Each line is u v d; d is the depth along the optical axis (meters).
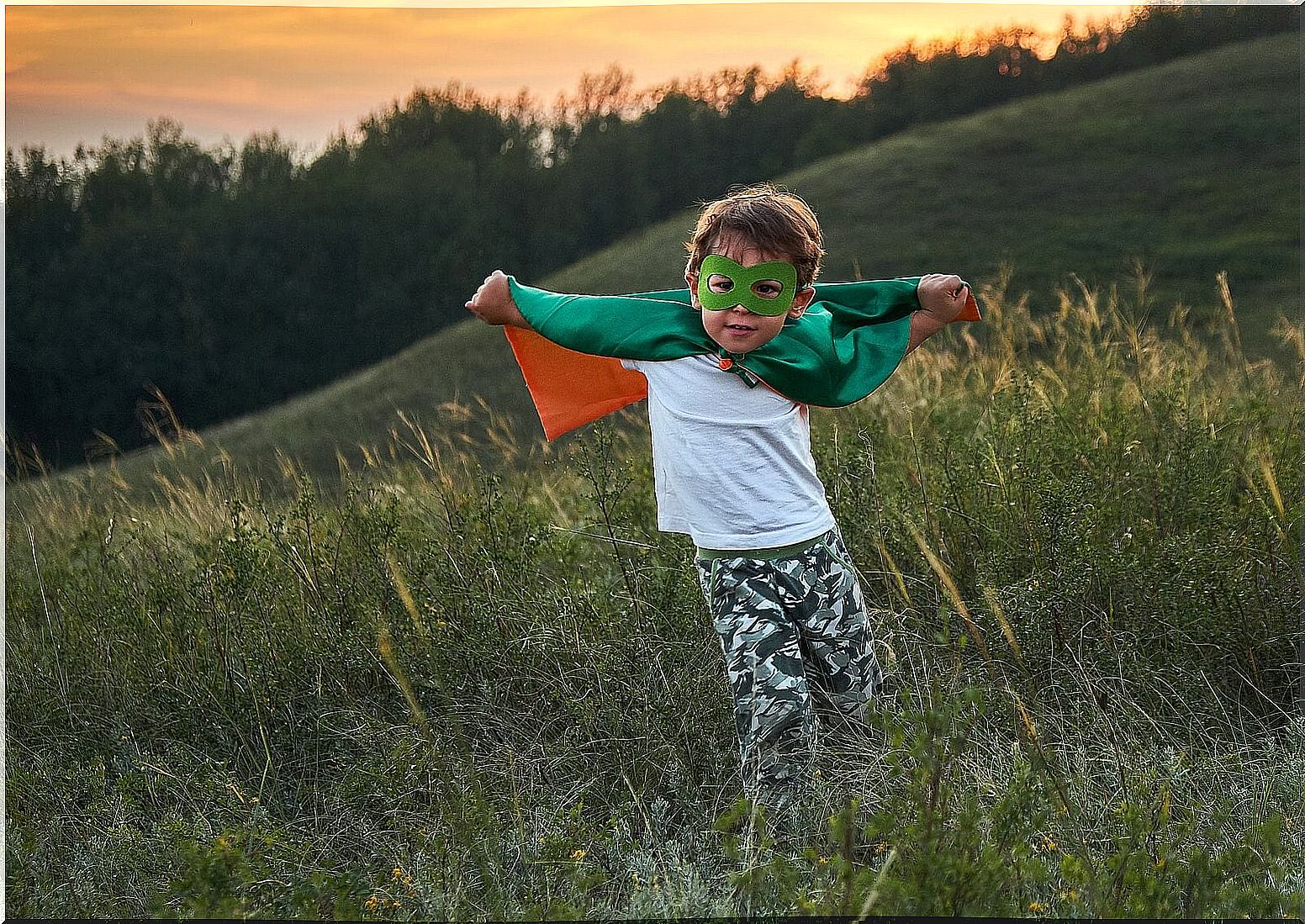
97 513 4.64
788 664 2.65
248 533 3.59
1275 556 3.31
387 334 15.82
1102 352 5.12
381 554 3.58
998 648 3.15
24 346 14.46
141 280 14.85
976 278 15.73
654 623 3.31
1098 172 18.34
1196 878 2.06
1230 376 4.87
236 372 15.49
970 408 4.54
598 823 2.78
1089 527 3.39
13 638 3.60
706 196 15.67
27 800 2.91
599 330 2.69
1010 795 2.22
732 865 2.42
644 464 4.37
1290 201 16.31
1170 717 3.02
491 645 3.23
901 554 3.54
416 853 2.57
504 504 4.10
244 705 3.17
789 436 2.71
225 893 2.23
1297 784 2.63
